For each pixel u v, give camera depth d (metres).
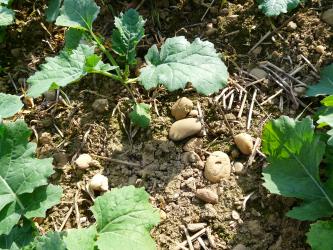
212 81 0.37
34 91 0.38
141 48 0.45
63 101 0.43
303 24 0.45
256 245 0.35
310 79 0.42
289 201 0.36
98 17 0.48
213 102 0.42
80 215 0.38
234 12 0.46
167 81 0.37
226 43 0.45
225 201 0.37
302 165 0.35
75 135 0.42
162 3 0.47
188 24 0.46
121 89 0.43
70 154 0.41
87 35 0.43
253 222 0.36
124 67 0.44
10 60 0.46
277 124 0.36
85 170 0.40
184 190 0.38
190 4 0.47
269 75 0.43
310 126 0.35
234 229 0.36
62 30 0.47
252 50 0.44
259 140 0.40
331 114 0.34
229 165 0.38
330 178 0.35
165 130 0.41
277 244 0.35
